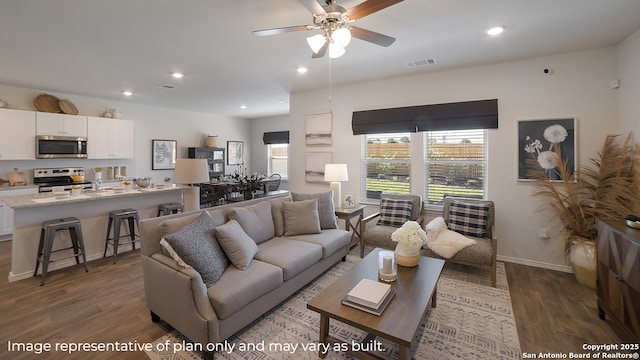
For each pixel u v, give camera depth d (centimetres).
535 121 353
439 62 369
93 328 231
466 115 388
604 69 322
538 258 360
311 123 518
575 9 240
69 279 318
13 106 482
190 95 560
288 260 262
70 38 291
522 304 268
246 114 817
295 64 378
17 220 316
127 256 388
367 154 485
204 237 230
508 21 261
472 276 332
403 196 420
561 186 341
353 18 196
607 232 227
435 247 325
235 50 328
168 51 329
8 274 332
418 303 188
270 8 237
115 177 598
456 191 417
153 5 230
